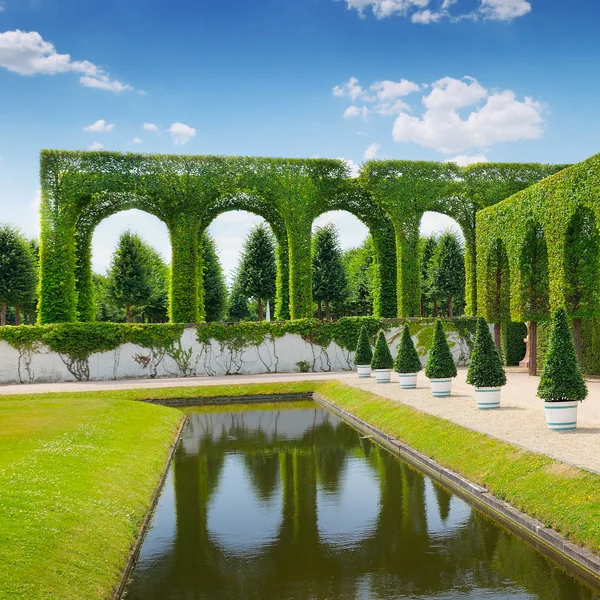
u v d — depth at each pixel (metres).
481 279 33.59
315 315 64.31
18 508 8.59
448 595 7.42
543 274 28.19
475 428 14.31
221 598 7.53
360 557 8.75
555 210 25.14
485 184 37.75
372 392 23.38
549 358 13.47
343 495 11.95
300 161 36.44
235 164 35.44
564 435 12.78
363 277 63.47
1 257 45.00
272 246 52.91
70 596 6.85
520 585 7.62
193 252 35.00
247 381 29.78
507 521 10.01
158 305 62.12
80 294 36.12
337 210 39.62
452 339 36.81
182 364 33.72
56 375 32.03
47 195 33.25
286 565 8.54
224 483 13.13
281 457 15.59
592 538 8.12
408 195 37.03
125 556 8.63
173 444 17.12
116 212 36.47
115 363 32.88
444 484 12.49
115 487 11.14
